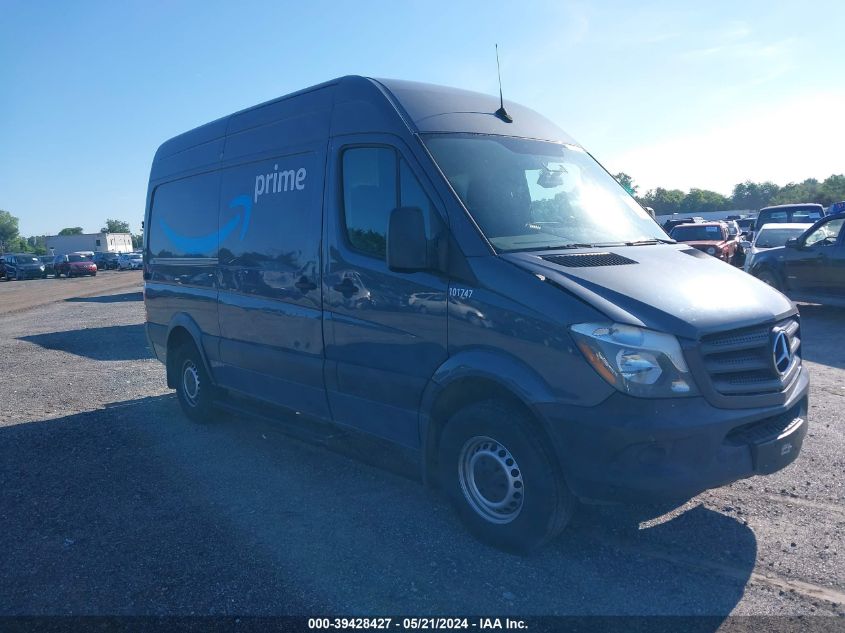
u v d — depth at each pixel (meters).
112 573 4.11
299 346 5.42
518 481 4.04
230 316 6.26
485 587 3.81
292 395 5.62
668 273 4.18
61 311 20.12
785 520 4.50
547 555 4.14
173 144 7.51
